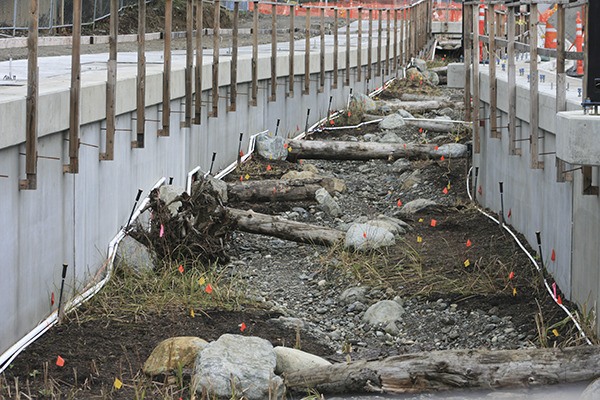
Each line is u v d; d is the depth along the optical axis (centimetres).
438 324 1116
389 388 819
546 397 788
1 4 2239
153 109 1429
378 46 2961
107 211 1229
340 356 982
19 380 879
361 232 1373
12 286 940
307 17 2280
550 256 1212
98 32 2852
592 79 876
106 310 1080
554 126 1148
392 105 2617
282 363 884
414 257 1318
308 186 1703
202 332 1036
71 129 1051
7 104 894
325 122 2447
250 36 3491
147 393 859
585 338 977
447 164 1950
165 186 1409
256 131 2030
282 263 1363
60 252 1065
